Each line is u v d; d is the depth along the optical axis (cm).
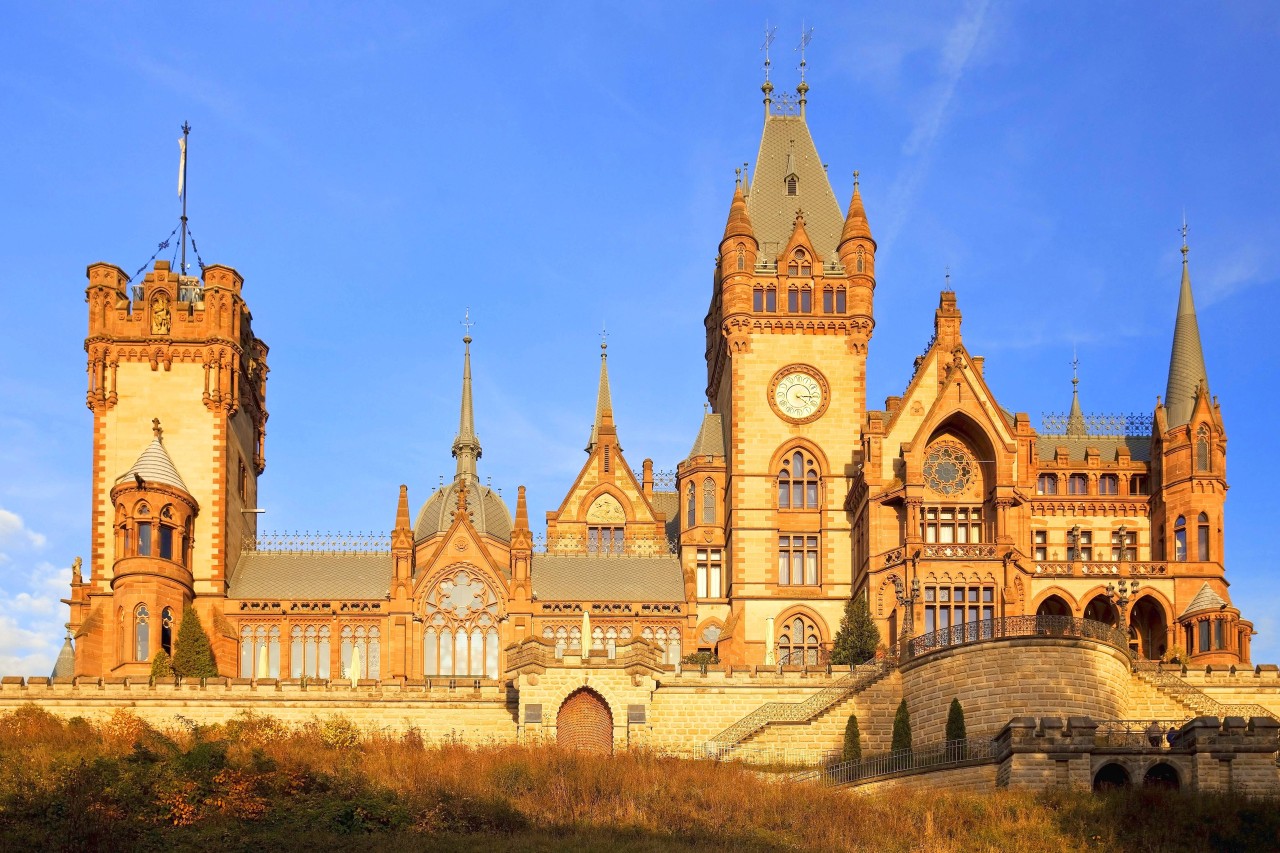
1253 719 8350
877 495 11300
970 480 11462
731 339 12075
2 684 9844
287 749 8900
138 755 8538
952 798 8381
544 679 9644
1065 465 11938
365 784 8438
